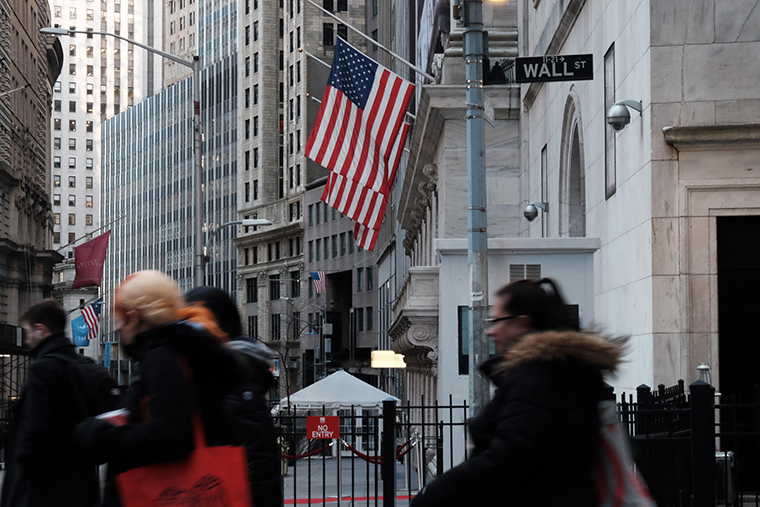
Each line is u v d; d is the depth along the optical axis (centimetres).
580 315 1597
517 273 1590
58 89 16962
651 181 1228
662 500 896
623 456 351
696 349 1207
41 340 564
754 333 1214
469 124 1140
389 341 6656
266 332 9750
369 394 2161
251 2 10319
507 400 334
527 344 339
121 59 17388
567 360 333
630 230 1352
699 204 1220
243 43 10462
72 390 545
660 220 1223
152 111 12506
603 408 351
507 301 372
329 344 8000
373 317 7962
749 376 1213
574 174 1919
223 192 10769
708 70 1223
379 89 2066
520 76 1150
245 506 389
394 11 5888
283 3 10000
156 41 17712
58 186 16825
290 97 9762
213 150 11019
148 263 12531
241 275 10344
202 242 2506
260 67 10081
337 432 1146
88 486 544
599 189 1597
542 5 2206
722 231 1224
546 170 2161
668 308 1216
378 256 7519
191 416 380
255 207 10056
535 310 368
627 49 1376
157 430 369
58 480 534
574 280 1600
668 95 1227
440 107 2319
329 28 9488
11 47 6041
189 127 11450
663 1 1234
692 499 805
